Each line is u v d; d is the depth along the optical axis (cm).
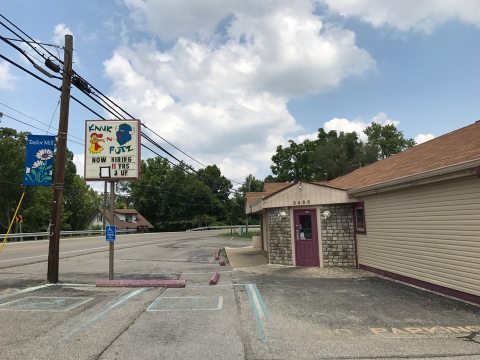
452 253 901
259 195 2361
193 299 930
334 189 1460
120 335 638
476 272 826
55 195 1209
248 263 1739
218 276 1324
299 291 1018
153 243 3225
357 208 1444
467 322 699
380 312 781
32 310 812
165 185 8294
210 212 8431
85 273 1414
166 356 543
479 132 1142
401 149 5912
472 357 531
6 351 558
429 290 989
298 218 1541
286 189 1539
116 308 833
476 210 827
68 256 2031
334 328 677
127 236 4431
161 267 1609
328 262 1480
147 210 8325
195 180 8412
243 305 860
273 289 1052
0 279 1241
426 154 1284
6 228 5475
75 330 664
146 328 679
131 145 1238
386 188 1153
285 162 6309
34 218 5694
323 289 1041
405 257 1107
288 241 1548
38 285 1134
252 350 567
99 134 1239
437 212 959
